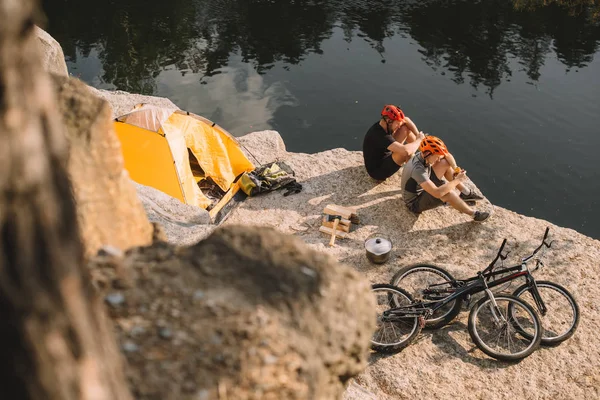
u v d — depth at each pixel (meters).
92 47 24.47
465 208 6.92
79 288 0.88
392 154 7.59
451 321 5.59
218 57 23.50
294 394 1.77
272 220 7.52
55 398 0.83
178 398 1.57
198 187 8.80
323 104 19.98
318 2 28.84
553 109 18.55
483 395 4.93
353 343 2.02
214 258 2.03
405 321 5.37
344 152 8.85
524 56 22.36
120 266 1.91
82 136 2.33
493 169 15.96
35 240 0.79
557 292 5.86
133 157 8.52
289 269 2.05
